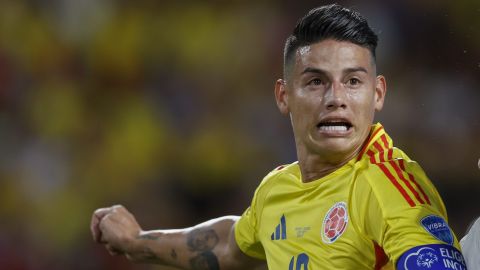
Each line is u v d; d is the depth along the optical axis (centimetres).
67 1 3625
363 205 1096
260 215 1289
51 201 3347
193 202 3416
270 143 3394
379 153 1138
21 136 3444
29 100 3506
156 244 1464
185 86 3538
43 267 3266
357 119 1138
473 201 3284
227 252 1397
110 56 3584
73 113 3500
